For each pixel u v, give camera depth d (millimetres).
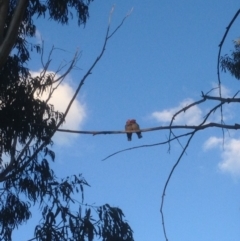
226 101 2922
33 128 9125
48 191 9695
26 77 9719
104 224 9500
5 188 9727
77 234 9320
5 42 7676
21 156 9508
